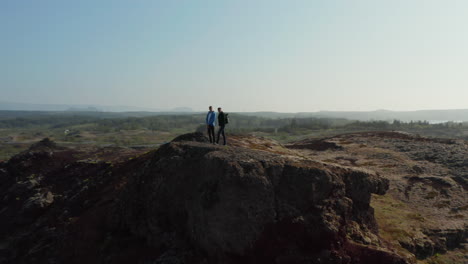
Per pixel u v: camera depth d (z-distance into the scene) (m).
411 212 27.75
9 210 37.22
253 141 50.72
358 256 15.91
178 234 19.58
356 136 69.62
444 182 34.19
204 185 17.97
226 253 16.12
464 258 21.19
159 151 24.91
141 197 22.47
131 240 21.55
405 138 60.59
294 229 16.38
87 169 44.03
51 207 35.31
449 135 149.25
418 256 20.92
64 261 22.30
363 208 19.64
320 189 17.38
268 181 17.00
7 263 26.89
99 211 26.97
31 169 47.66
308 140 78.12
